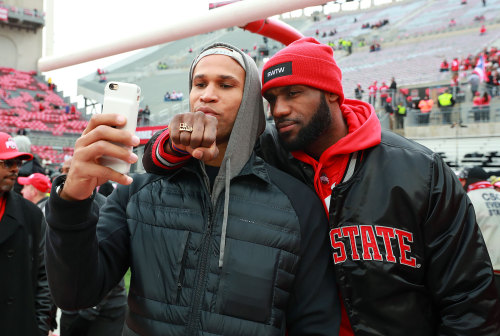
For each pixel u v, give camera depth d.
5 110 23.25
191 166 1.06
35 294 2.01
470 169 3.12
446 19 23.56
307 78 1.06
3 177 1.85
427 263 1.12
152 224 1.03
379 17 27.69
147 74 29.70
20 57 27.69
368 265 1.07
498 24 20.86
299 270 1.04
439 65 18.70
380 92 15.31
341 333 1.17
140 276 1.00
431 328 1.12
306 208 1.08
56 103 26.77
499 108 12.17
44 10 29.30
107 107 0.78
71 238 0.83
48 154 21.09
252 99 1.07
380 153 1.16
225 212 0.99
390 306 1.07
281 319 0.97
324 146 1.19
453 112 12.85
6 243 1.84
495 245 2.85
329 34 27.72
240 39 28.47
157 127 10.34
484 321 1.04
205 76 1.03
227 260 0.97
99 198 2.30
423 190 1.10
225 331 0.93
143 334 0.97
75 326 2.34
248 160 1.07
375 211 1.10
